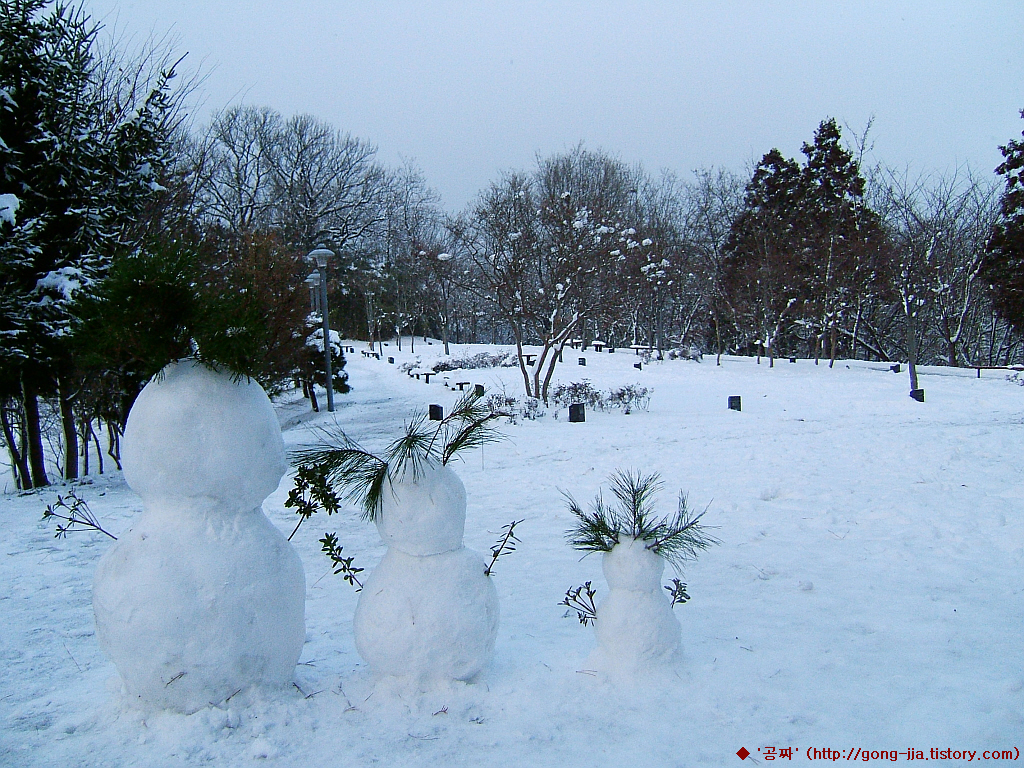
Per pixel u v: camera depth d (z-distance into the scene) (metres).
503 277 22.72
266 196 52.97
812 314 41.97
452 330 69.56
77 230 11.84
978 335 44.69
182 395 3.28
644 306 48.56
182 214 14.64
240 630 3.19
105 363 3.59
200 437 3.22
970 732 3.17
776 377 30.05
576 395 21.97
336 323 60.78
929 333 46.03
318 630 4.79
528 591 5.86
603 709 3.34
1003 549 6.83
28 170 11.52
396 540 3.47
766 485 10.18
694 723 3.23
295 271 18.33
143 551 3.18
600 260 23.36
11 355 10.55
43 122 11.64
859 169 42.50
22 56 11.39
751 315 43.28
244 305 3.57
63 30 12.17
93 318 3.49
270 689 3.35
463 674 3.50
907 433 14.88
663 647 3.68
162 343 3.37
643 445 14.46
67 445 13.25
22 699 3.65
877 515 8.27
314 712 3.27
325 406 25.34
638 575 3.66
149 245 3.70
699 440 14.91
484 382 28.64
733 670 3.81
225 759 2.88
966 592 5.57
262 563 3.31
